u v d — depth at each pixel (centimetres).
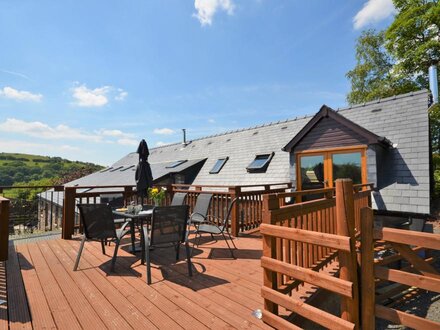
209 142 1642
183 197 524
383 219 667
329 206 344
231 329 209
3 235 377
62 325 214
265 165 1048
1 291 278
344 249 183
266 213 237
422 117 712
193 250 438
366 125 809
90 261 379
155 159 2117
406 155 684
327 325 187
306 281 204
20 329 208
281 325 206
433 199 1113
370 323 185
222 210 581
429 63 1367
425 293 501
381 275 183
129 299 261
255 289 285
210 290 282
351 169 716
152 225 309
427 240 158
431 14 1273
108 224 342
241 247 455
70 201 520
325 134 768
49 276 320
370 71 1916
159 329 209
